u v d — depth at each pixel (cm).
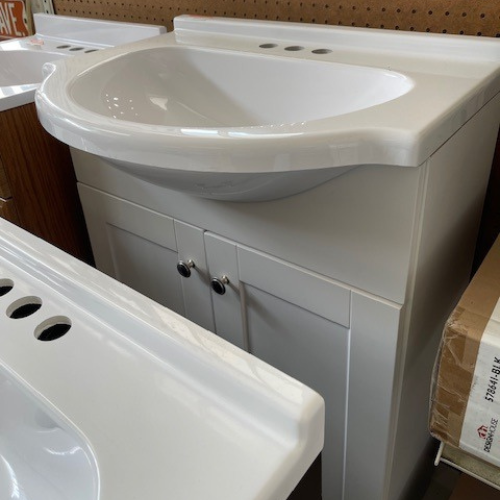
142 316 57
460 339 63
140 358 56
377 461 89
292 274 82
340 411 90
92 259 139
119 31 128
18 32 160
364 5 99
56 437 59
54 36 142
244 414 49
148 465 46
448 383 67
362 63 84
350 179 68
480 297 67
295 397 47
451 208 77
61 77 85
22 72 135
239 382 49
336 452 94
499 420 65
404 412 88
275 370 50
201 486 44
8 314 63
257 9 112
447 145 67
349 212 71
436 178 68
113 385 53
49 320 62
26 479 67
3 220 75
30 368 55
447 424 70
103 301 60
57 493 62
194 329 55
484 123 79
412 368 84
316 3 104
